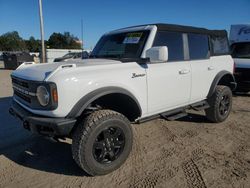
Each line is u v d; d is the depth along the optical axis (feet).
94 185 11.73
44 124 11.48
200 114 22.58
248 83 30.40
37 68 13.47
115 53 15.88
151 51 13.42
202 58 18.19
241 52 33.42
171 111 16.12
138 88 13.76
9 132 18.67
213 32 19.48
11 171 13.14
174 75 15.61
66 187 11.65
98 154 12.40
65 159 14.35
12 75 14.79
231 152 14.90
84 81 11.80
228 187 11.40
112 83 12.66
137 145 16.02
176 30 16.37
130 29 16.47
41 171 13.10
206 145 15.93
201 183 11.72
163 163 13.64
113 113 12.46
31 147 16.01
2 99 30.86
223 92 19.44
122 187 11.57
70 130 11.62
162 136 17.52
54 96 11.27
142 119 14.75
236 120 21.07
